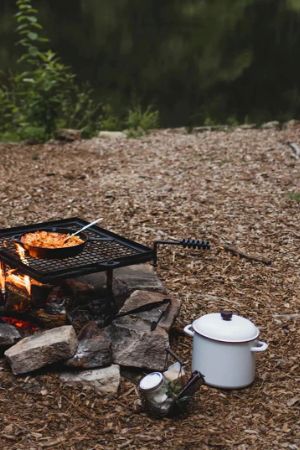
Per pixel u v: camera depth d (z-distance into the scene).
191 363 3.77
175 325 3.96
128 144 7.77
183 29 16.08
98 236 3.98
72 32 15.38
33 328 3.79
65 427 3.30
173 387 3.36
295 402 3.50
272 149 7.38
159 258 4.80
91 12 17.78
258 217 5.52
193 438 3.26
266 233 5.27
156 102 10.62
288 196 5.97
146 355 3.61
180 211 5.60
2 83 9.40
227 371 3.56
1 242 3.88
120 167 6.79
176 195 5.95
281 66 12.80
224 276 4.63
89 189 6.12
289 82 11.78
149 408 3.37
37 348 3.51
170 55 13.43
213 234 5.20
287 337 4.02
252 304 4.33
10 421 3.30
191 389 3.37
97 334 3.63
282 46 14.42
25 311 3.81
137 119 8.99
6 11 17.22
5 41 13.83
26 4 8.17
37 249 3.64
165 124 9.59
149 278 4.11
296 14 18.12
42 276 3.49
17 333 3.69
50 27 15.76
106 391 3.49
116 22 16.69
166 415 3.37
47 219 5.49
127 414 3.38
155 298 3.84
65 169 6.75
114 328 3.71
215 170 6.62
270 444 3.24
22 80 8.30
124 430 3.29
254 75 12.19
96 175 6.54
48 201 5.87
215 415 3.41
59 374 3.57
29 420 3.32
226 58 13.30
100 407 3.42
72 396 3.46
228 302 4.32
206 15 17.84
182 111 10.23
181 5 19.08
